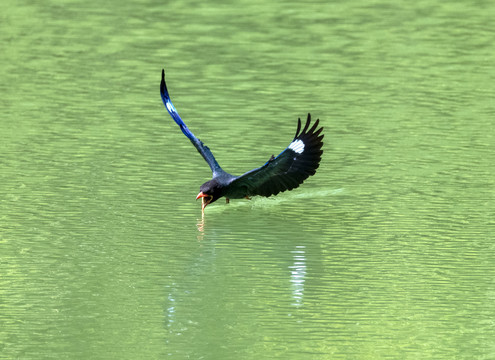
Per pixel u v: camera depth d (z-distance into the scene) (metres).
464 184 18.78
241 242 16.06
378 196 18.28
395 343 12.27
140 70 27.06
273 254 15.52
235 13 34.03
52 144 20.91
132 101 24.28
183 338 12.41
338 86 25.62
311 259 15.25
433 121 22.69
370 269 14.88
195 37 30.70
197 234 16.39
